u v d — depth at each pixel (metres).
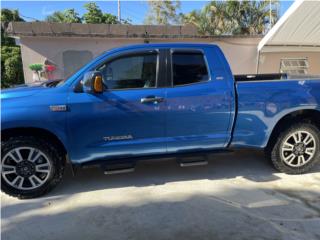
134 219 3.75
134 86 4.39
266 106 4.70
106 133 4.29
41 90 4.20
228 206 4.05
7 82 15.73
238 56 12.73
